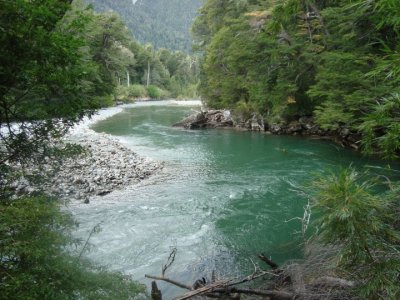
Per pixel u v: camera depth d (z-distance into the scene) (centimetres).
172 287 548
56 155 472
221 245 707
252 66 2450
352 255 333
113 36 3594
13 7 290
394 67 301
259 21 2314
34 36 310
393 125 335
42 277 287
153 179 1229
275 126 2353
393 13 297
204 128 2666
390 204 347
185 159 1570
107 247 693
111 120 3150
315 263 498
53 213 351
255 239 731
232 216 871
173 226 809
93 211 898
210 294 445
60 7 346
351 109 1247
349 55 1352
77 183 1080
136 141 2059
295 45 1967
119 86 6316
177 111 4197
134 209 920
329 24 1784
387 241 328
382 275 313
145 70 8206
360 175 439
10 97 370
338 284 410
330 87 1511
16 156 422
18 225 294
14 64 314
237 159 1565
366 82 1188
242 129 2600
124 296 350
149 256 660
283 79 2156
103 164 1340
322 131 2161
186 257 656
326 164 1405
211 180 1211
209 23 3894
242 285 525
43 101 389
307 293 413
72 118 450
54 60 343
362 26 1468
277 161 1504
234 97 2819
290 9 404
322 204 328
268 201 978
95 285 334
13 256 280
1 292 249
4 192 410
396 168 1235
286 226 793
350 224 302
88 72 407
